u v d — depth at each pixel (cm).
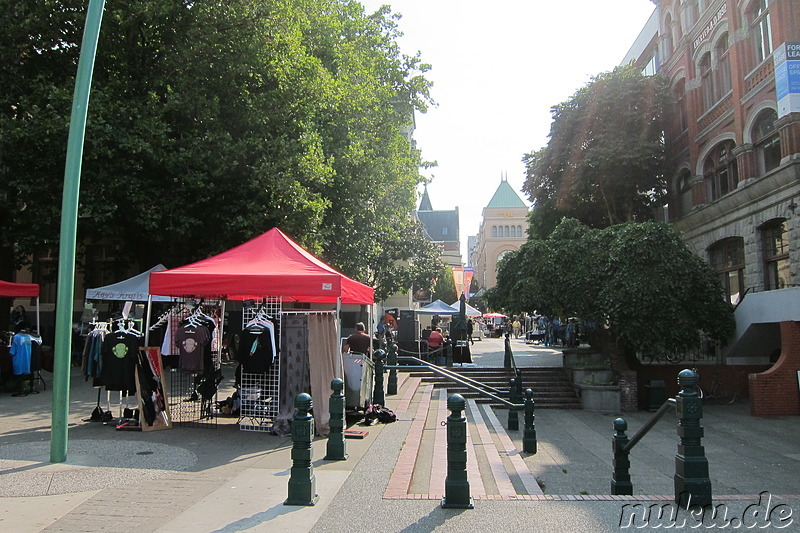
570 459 1123
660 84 2706
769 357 2059
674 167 2714
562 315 2089
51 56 1597
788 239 1839
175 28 1596
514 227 9925
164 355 968
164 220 1603
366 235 2178
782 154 1823
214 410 1016
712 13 2341
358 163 1897
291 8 1683
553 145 2770
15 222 1548
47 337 2294
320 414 851
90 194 1461
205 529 471
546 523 503
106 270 2148
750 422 1617
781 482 981
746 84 2094
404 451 759
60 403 676
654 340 1883
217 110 1569
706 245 2430
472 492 615
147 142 1457
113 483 593
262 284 838
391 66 2572
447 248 9369
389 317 2831
